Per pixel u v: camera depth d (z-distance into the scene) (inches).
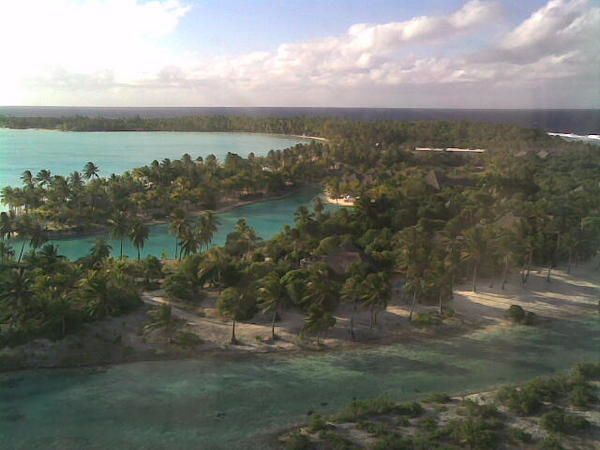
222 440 1828.2
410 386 2209.6
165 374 2272.4
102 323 2568.9
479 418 1884.8
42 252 3056.1
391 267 3341.5
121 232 4035.4
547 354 2493.8
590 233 3558.1
